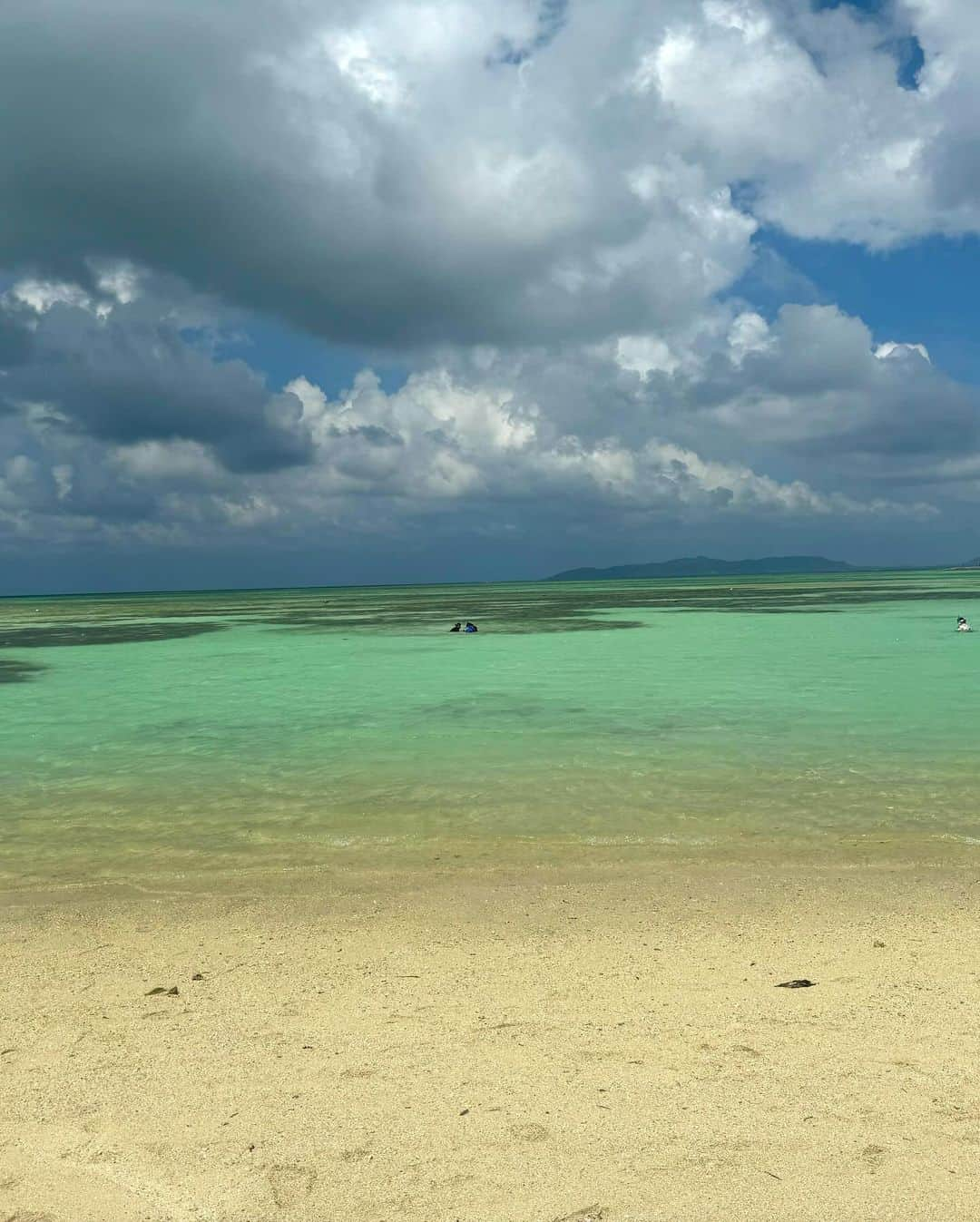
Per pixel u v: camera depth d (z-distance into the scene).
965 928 8.00
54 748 17.69
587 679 27.89
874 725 18.73
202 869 10.30
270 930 8.37
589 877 9.80
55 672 32.66
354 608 99.75
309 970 7.35
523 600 119.44
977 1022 6.02
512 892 9.35
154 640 50.47
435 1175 4.41
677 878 9.70
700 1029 6.02
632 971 7.18
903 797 12.92
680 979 6.97
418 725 19.84
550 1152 4.57
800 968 7.14
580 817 12.19
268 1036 6.05
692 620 59.91
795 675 27.75
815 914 8.51
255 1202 4.22
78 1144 4.73
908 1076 5.28
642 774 14.66
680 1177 4.34
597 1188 4.27
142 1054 5.80
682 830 11.50
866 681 25.91
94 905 9.13
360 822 12.16
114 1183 4.39
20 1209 4.18
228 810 12.85
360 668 32.72
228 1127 4.88
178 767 15.79
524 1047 5.80
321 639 48.72
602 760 15.75
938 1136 4.63
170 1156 4.61
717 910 8.67
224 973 7.32
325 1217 4.12
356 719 20.92
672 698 23.28
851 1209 4.08
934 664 30.27
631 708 21.73
